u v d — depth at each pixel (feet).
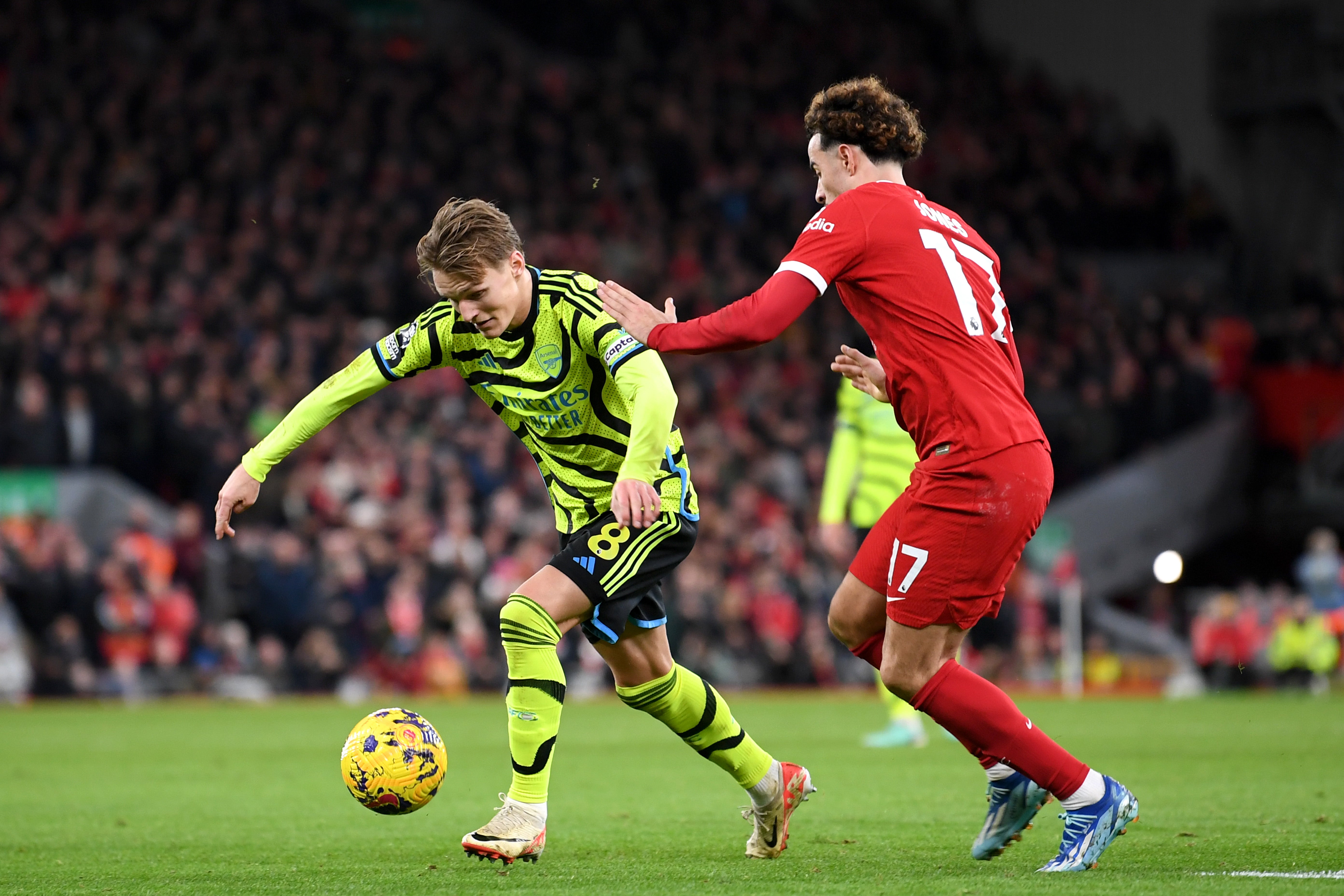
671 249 275.39
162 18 277.64
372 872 49.14
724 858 51.72
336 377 51.01
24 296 214.69
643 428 46.26
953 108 322.14
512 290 47.91
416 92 282.97
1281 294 297.53
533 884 45.47
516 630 48.55
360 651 179.22
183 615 174.50
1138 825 59.41
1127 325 276.62
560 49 332.60
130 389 195.11
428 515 191.01
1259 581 263.08
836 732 122.01
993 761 47.65
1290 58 293.23
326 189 253.44
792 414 238.68
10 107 247.09
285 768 93.35
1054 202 305.53
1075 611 200.75
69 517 186.29
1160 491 248.11
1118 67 328.29
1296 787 75.41
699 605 189.67
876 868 48.29
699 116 305.32
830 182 48.29
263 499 189.88
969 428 44.78
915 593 45.60
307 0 312.50
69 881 48.03
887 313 45.83
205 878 48.29
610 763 95.86
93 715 149.79
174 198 246.06
